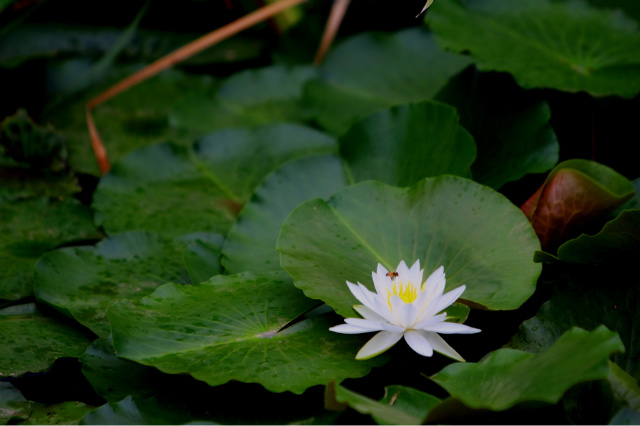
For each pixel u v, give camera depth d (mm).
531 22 2508
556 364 2088
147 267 2301
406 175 2350
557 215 2268
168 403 2137
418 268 2186
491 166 2375
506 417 2090
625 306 2182
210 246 2312
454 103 2459
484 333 2213
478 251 2221
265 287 2230
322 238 2232
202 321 2188
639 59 2424
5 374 2170
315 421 2115
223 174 2461
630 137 2453
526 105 2396
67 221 2396
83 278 2277
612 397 2109
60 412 2154
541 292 2240
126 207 2404
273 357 2150
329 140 2492
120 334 2158
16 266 2312
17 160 2486
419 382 2164
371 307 2152
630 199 2260
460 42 2441
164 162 2469
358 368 2141
